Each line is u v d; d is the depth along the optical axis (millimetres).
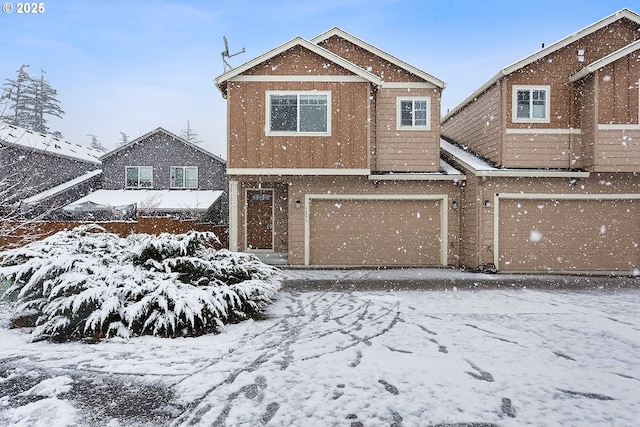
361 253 13875
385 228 13891
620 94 12484
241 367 4586
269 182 15266
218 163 23094
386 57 14062
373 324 6438
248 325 6383
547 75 13312
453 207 13844
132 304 5902
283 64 12594
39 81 42594
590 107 12727
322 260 13844
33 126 41094
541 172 12648
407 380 4195
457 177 13469
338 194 13758
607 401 3730
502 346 5312
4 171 14219
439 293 9102
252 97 12555
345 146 12562
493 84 13789
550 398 3787
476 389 3977
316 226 13883
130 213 16328
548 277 11867
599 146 12438
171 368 4570
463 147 16625
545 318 6793
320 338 5691
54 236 7227
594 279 11562
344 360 4789
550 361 4758
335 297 8633
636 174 12945
